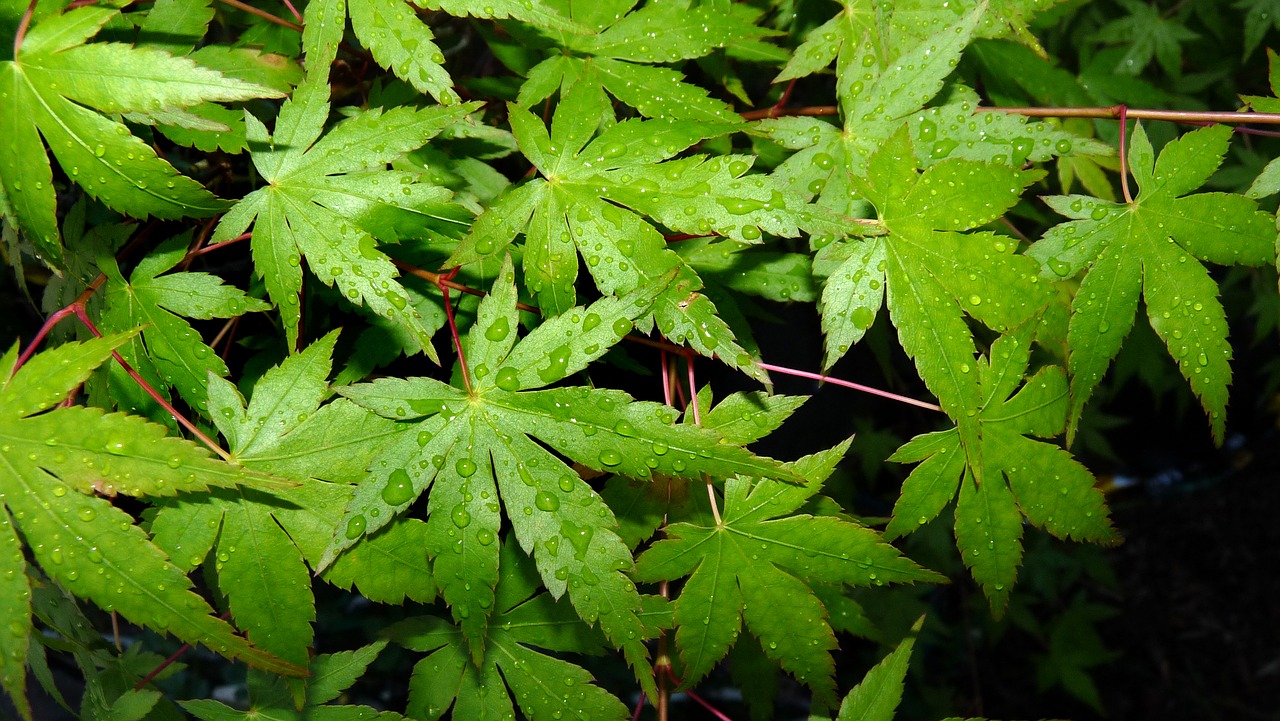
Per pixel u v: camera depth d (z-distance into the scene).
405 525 0.31
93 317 0.34
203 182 0.38
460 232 0.33
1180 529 1.17
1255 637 1.06
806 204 0.32
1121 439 1.24
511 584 0.34
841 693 0.91
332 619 0.79
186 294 0.33
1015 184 0.32
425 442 0.31
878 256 0.32
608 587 0.31
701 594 0.32
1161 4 0.61
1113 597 1.13
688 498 0.34
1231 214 0.33
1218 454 1.21
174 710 0.35
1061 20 0.56
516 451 0.31
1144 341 0.71
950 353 0.32
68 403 0.30
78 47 0.30
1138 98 0.46
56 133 0.31
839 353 0.32
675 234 0.35
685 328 0.31
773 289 0.36
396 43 0.32
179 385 0.33
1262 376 1.16
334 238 0.32
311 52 0.32
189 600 0.30
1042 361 0.45
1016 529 0.33
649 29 0.35
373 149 0.32
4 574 0.30
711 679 0.86
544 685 0.34
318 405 0.32
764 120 0.34
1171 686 1.05
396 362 0.38
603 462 0.31
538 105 0.36
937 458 0.33
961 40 0.34
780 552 0.32
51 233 0.31
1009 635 1.07
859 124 0.34
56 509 0.30
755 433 0.33
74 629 0.34
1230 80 0.63
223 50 0.34
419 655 0.80
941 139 0.34
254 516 0.31
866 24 0.35
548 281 0.32
